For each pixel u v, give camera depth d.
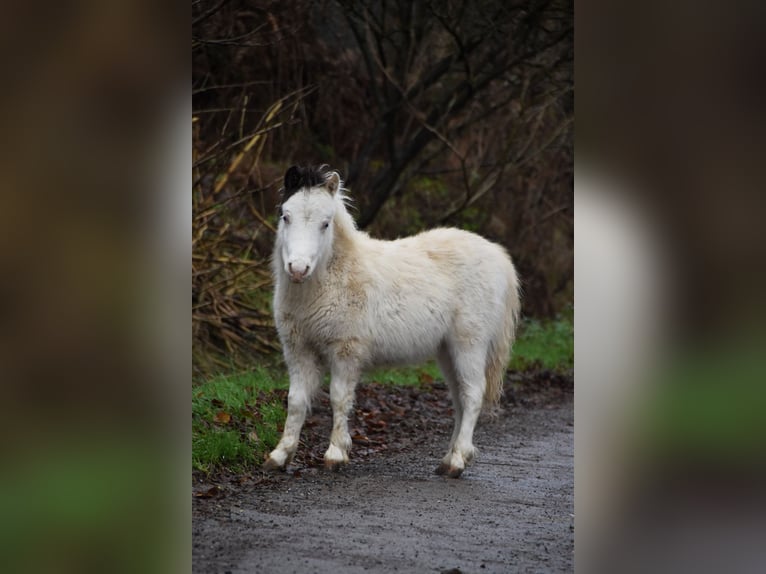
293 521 10.92
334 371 14.06
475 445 17.55
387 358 14.47
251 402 16.48
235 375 19.53
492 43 30.41
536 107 31.88
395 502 12.35
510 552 10.16
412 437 17.72
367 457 15.68
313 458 14.85
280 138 31.28
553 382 26.58
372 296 14.02
